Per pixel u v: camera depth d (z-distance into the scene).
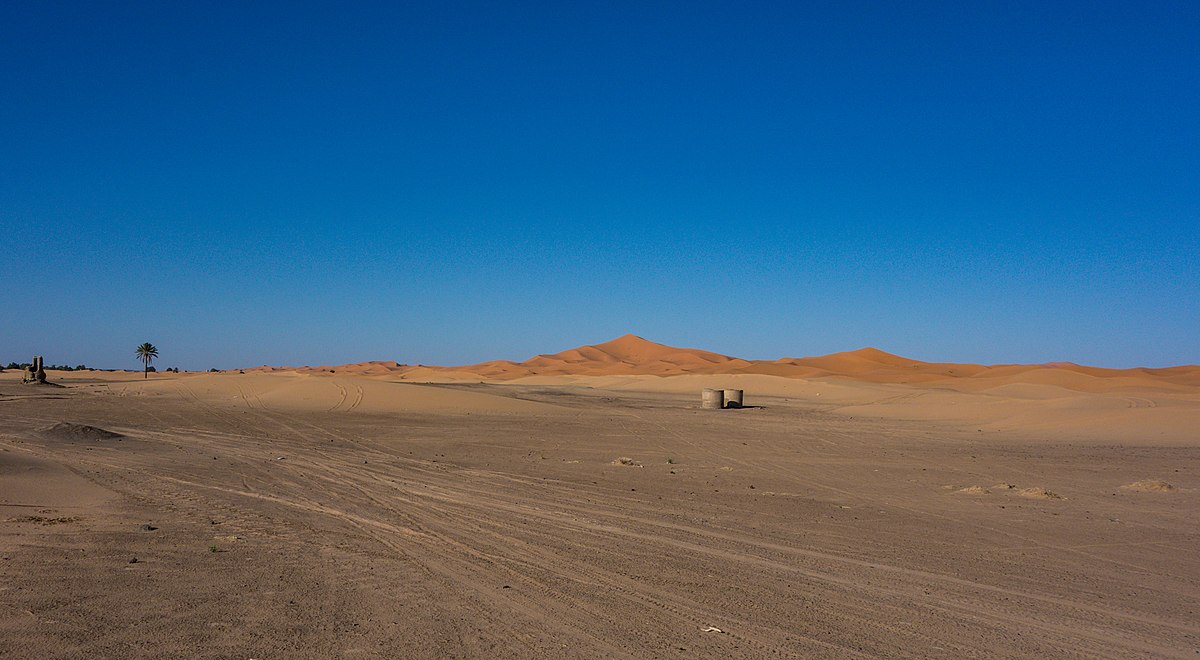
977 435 46.22
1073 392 96.81
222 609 9.81
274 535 14.95
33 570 11.40
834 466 30.62
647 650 8.71
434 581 11.60
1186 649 9.30
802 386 110.94
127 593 10.39
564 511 18.78
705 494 22.62
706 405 72.50
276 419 51.31
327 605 10.15
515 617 9.86
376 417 54.91
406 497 20.52
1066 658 8.87
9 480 20.03
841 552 14.73
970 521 18.67
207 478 23.27
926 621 10.18
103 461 26.36
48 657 7.88
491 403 67.56
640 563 13.27
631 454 34.16
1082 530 17.61
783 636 9.37
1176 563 14.33
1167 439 42.53
